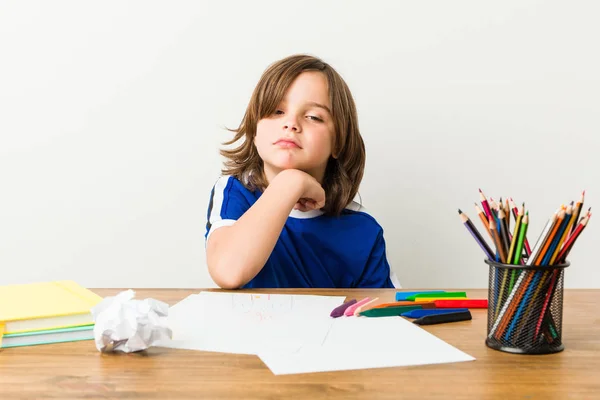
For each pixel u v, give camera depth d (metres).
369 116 1.54
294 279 1.12
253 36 1.52
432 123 1.54
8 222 1.54
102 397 0.44
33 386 0.46
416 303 0.74
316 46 1.52
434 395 0.45
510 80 1.54
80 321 0.60
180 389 0.46
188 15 1.52
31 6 1.51
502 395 0.45
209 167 1.54
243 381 0.48
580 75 1.55
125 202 1.54
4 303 0.63
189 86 1.53
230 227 0.96
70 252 1.55
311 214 1.18
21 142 1.53
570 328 0.66
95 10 1.52
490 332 0.58
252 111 1.15
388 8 1.52
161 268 1.56
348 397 0.44
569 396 0.45
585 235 1.57
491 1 1.53
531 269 0.55
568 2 1.54
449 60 1.53
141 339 0.55
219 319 0.68
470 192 1.56
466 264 1.57
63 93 1.52
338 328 0.65
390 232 1.56
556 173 1.56
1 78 1.52
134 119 1.53
